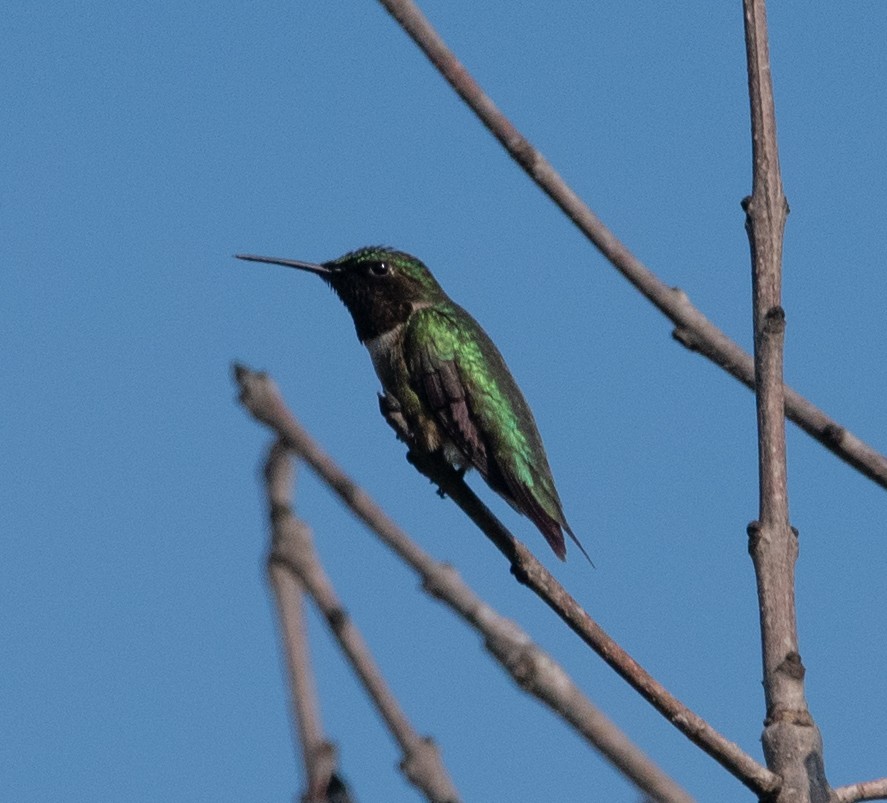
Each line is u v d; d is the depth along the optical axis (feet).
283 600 15.24
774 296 32.60
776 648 30.07
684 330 35.81
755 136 34.06
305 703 15.55
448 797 16.47
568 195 35.58
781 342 32.27
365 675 15.75
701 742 28.58
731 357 35.60
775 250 33.06
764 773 28.60
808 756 28.99
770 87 34.37
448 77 34.12
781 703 29.58
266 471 15.24
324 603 15.34
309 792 15.46
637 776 15.92
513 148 34.99
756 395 32.09
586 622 29.35
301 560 15.23
